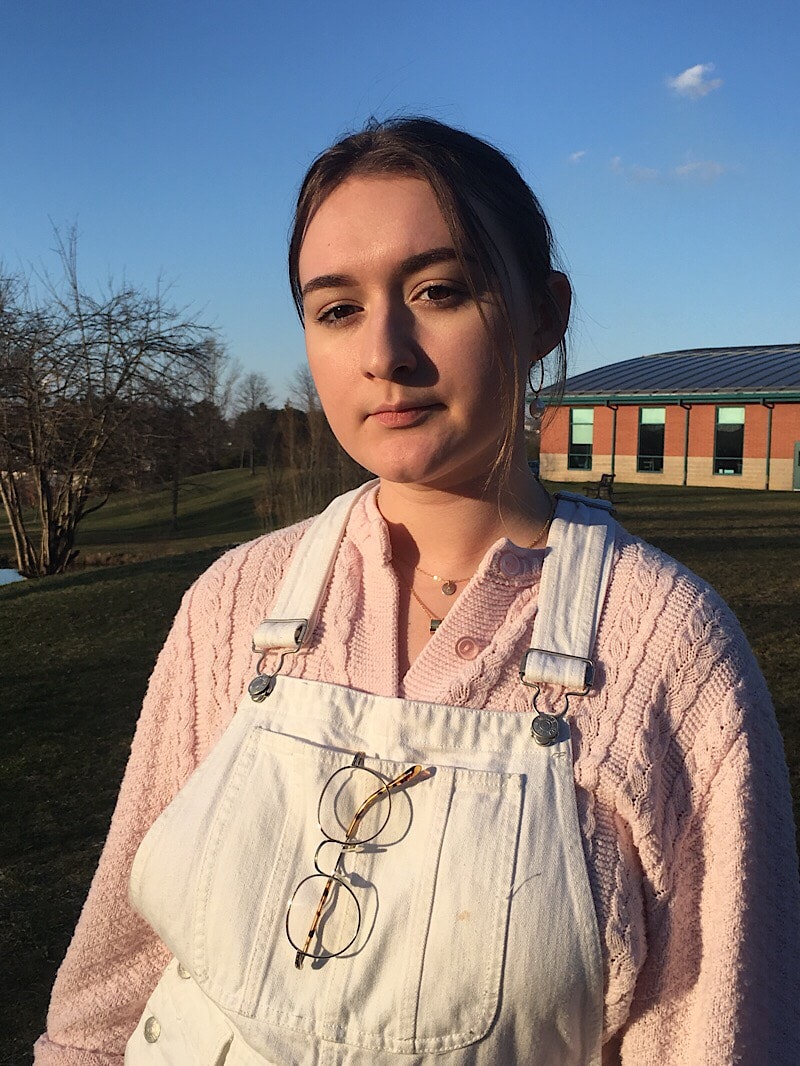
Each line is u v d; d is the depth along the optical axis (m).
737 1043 0.98
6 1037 3.44
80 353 17.17
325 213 1.09
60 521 18.38
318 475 14.77
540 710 1.06
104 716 7.13
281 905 1.04
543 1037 0.97
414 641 1.17
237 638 1.26
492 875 0.98
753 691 1.09
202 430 20.31
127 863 1.28
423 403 1.06
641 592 1.12
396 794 1.04
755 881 1.03
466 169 1.08
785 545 13.16
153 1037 1.19
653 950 1.03
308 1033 0.99
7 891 4.50
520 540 1.21
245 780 1.11
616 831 1.01
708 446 27.05
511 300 1.10
